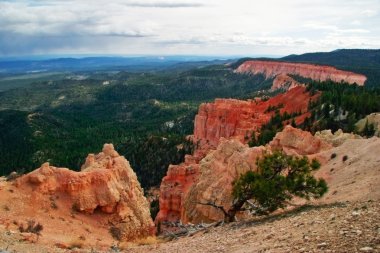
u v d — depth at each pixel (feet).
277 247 61.87
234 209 113.39
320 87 530.27
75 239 104.01
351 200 103.40
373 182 118.01
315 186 105.70
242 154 172.14
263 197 103.96
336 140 230.48
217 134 529.86
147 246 98.48
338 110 386.32
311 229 67.15
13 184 121.19
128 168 156.25
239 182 109.09
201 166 224.12
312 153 214.28
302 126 389.39
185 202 205.77
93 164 148.97
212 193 170.60
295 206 109.70
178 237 112.98
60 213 119.65
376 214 65.72
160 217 273.75
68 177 128.26
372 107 376.27
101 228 125.49
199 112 571.69
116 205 133.69
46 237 98.68
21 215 110.42
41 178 123.24
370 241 51.70
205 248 80.02
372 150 158.61
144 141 636.07
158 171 531.09
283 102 532.73
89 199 127.75
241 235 82.89
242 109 524.93
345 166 160.15
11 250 79.20
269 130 391.86
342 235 57.36
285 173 118.62
